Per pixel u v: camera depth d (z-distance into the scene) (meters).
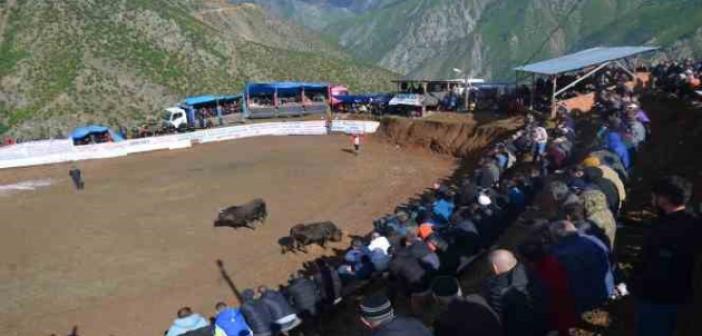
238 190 34.38
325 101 58.72
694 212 7.19
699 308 8.15
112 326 18.61
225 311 12.88
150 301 20.19
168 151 48.03
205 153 46.38
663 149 21.33
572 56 38.59
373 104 54.06
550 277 7.54
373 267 16.56
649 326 6.98
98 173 40.84
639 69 40.56
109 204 32.38
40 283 21.94
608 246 9.52
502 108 42.88
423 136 44.44
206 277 22.05
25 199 34.28
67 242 26.23
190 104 55.69
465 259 14.52
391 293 14.60
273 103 57.94
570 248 8.42
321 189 34.22
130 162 44.31
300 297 14.85
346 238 25.72
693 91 27.08
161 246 25.36
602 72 38.66
